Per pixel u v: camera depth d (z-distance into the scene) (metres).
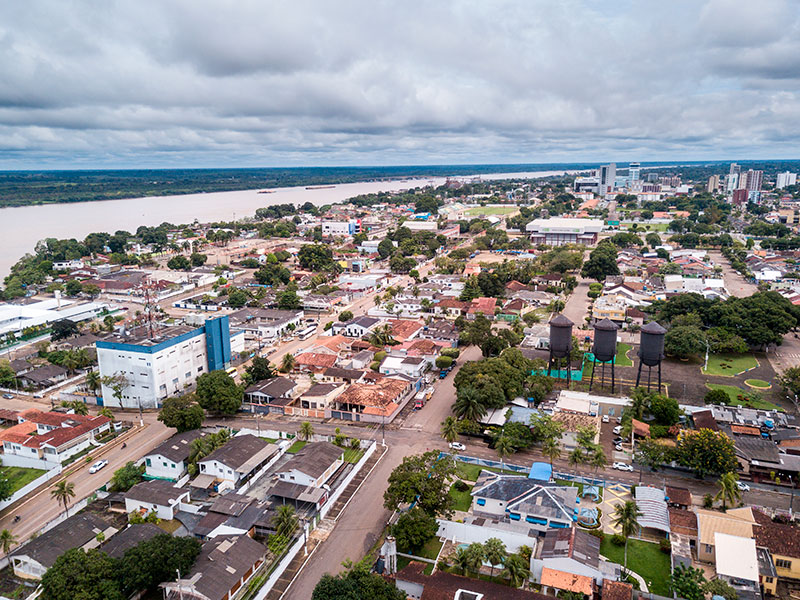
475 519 99.06
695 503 104.81
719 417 134.25
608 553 91.25
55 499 110.31
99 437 134.50
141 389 151.50
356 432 134.75
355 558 91.12
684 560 86.88
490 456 123.06
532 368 159.25
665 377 167.38
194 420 131.00
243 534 92.81
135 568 79.44
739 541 85.69
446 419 127.50
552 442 117.19
